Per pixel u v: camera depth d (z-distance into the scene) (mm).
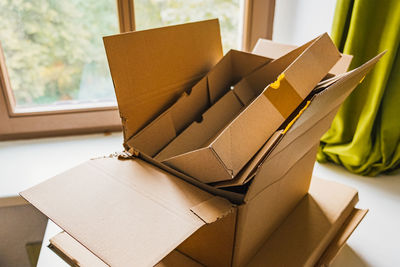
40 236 1148
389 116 961
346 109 1020
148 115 717
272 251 682
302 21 1149
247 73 836
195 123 759
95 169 615
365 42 928
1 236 1119
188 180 592
